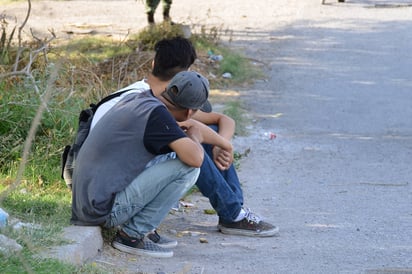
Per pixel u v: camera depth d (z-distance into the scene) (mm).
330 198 11883
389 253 9086
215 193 9555
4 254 7301
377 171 13664
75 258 7887
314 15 30078
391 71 22281
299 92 20031
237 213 9703
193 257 8781
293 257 8883
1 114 11445
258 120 17422
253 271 8312
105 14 30594
